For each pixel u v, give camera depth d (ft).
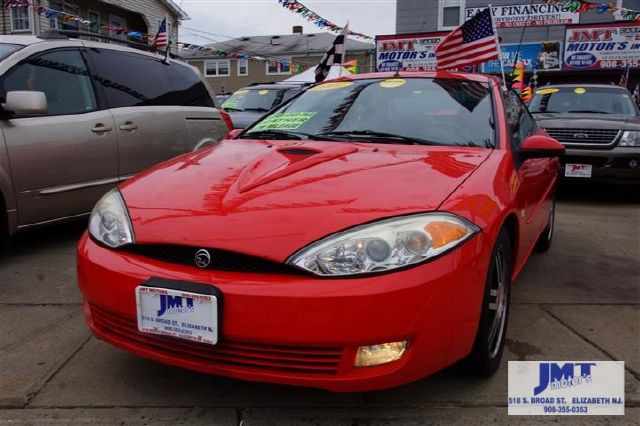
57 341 9.50
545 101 26.99
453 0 55.06
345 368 6.40
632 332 10.16
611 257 15.33
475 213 7.27
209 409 7.54
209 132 18.97
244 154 9.34
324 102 11.76
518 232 9.25
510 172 9.04
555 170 15.34
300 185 7.58
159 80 17.62
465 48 21.03
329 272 6.38
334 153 8.93
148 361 8.82
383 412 7.48
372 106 11.14
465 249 6.86
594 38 46.85
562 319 10.75
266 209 7.07
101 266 7.38
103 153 14.99
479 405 7.64
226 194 7.61
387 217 6.76
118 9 54.70
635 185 22.67
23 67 13.73
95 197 14.97
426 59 47.11
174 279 6.77
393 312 6.29
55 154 13.75
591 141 22.38
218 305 6.47
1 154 12.61
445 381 8.20
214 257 6.79
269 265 6.57
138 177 8.95
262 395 7.88
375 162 8.44
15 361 8.79
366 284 6.30
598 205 23.04
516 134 11.09
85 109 14.85
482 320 7.48
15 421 7.20
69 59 14.93
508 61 49.90
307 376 6.44
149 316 6.92
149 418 7.32
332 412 7.48
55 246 14.98
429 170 8.07
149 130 16.44
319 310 6.25
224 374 6.76
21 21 45.73
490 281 7.52
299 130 10.93
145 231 7.26
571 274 13.75
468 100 10.93
